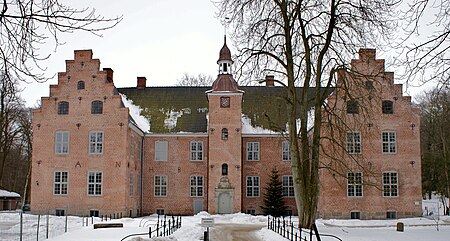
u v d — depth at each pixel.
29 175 63.12
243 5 27.88
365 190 43.62
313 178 28.14
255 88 56.25
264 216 44.81
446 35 11.88
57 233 27.95
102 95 46.53
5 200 54.34
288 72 29.05
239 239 26.94
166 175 50.97
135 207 48.56
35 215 42.12
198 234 28.91
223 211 48.47
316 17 28.44
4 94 11.02
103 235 26.08
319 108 28.50
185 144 51.28
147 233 26.56
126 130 45.59
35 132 46.78
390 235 28.12
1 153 52.50
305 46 28.42
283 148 51.22
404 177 44.19
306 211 28.03
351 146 43.97
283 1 28.30
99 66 46.94
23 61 9.27
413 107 44.91
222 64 50.75
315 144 28.44
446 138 50.66
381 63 44.25
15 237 25.81
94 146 46.00
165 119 52.50
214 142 49.16
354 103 32.81
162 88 56.12
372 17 26.19
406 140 44.59
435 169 54.53
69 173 45.84
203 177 50.88
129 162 46.34
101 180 45.38
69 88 47.00
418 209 43.84
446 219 41.84
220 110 49.53
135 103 54.47
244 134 50.91
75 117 46.56
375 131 44.34
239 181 48.66
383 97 44.91
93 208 45.12
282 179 50.78
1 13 8.37
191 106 53.91
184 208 50.59
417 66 12.51
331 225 36.44
